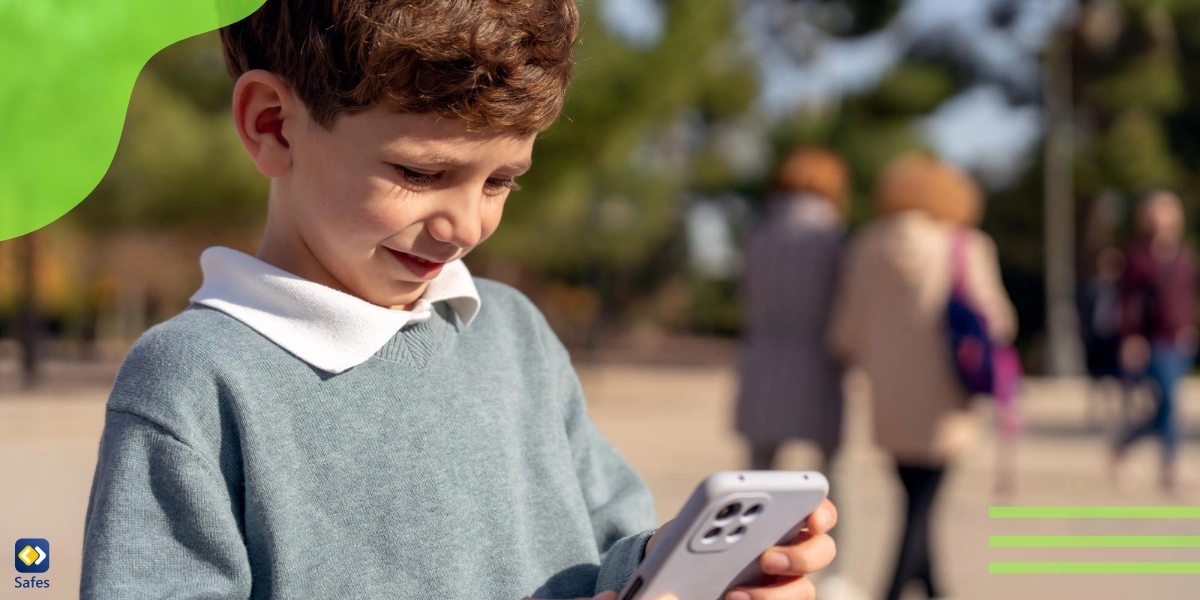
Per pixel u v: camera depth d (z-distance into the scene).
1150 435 6.92
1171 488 6.80
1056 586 4.49
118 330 20.14
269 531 1.04
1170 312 6.85
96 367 16.84
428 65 0.99
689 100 11.19
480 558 1.15
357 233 1.07
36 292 13.26
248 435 1.04
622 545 1.21
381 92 1.00
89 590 0.98
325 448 1.08
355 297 1.13
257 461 1.04
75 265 15.11
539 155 10.38
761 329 4.26
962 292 3.82
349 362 1.11
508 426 1.24
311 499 1.07
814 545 1.10
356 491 1.09
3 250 12.45
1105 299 7.52
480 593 1.14
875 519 5.84
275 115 1.09
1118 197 22.08
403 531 1.10
